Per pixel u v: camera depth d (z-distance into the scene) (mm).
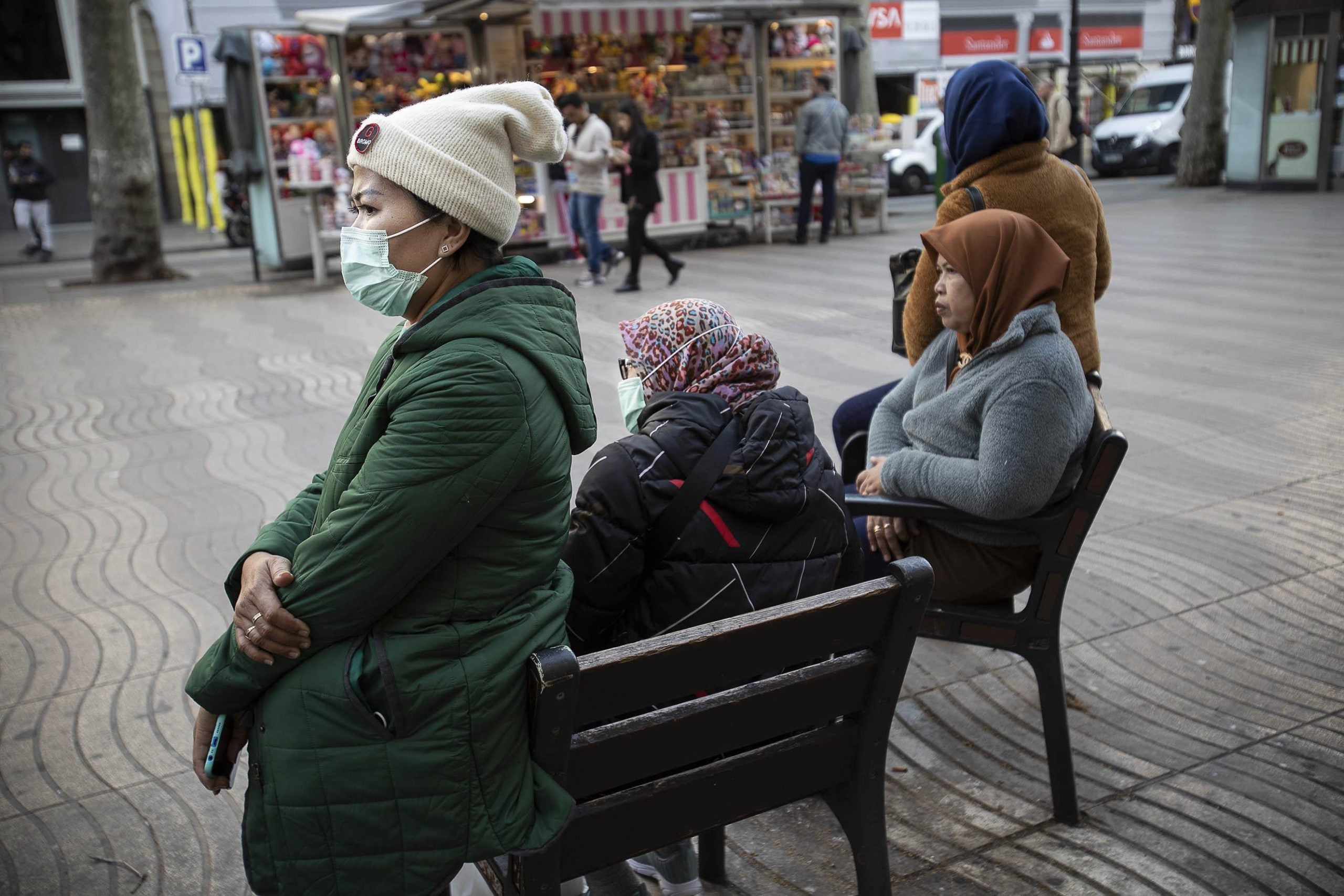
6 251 20984
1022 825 2699
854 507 2770
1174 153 23047
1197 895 2418
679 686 1670
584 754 1645
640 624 2031
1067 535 2566
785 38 15039
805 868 2605
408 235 1665
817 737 1903
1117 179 23281
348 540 1521
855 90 16250
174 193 27953
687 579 1983
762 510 1994
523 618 1639
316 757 1569
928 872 2541
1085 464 2533
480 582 1591
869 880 2000
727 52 14656
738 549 2010
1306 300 8664
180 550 4680
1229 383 6449
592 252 11586
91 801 2949
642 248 10984
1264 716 3121
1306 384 6348
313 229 12547
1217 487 4895
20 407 7340
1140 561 4176
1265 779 2822
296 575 1551
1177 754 2957
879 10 28156
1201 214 14930
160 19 25484
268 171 13305
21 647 3832
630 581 1993
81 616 4062
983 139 3057
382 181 1665
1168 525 4500
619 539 1961
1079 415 2541
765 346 2189
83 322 11000
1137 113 24203
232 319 10688
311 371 8062
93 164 14094
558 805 1618
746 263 12719
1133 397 6262
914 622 1869
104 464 5969
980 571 2723
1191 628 3656
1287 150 17078
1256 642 3545
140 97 14148
